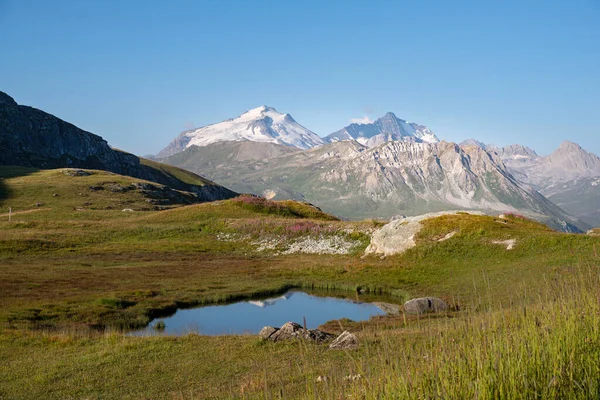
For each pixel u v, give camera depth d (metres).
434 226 54.56
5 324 30.80
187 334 28.78
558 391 6.39
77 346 25.95
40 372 21.50
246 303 41.59
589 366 6.71
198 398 16.80
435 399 6.46
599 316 8.73
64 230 80.06
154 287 45.75
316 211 101.81
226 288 45.91
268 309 39.22
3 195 138.75
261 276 51.97
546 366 7.00
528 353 7.18
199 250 69.44
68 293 41.50
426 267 48.16
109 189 163.25
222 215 91.44
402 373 7.14
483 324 8.81
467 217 55.50
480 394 6.19
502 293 30.12
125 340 26.75
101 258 61.66
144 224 86.25
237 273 53.56
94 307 36.94
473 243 49.53
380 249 56.44
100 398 18.20
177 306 40.06
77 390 19.11
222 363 21.92
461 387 6.65
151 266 57.09
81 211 113.94
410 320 29.38
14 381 20.34
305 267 55.44
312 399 8.35
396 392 6.88
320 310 38.38
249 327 33.19
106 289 44.00
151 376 20.58
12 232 75.62
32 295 40.00
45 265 55.38
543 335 8.16
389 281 46.19
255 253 68.38
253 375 18.98
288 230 74.75
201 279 50.12
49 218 104.00
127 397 18.16
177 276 51.47
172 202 174.00
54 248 66.88
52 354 24.36
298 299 42.91
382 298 42.25
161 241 75.06
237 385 17.98
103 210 125.56
